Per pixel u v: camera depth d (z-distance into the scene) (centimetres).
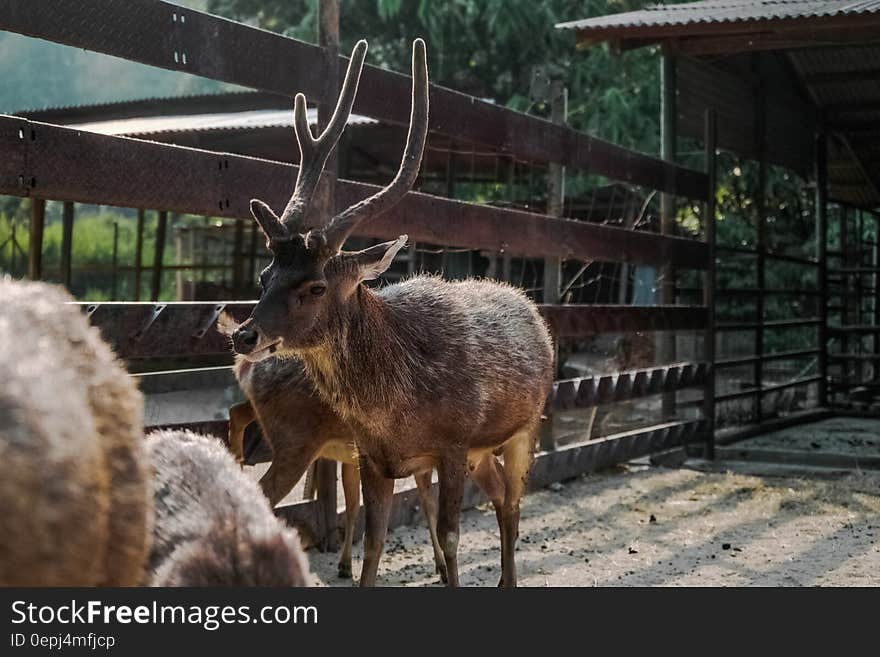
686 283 1433
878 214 1778
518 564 642
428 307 543
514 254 866
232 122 1241
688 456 1080
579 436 1007
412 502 739
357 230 650
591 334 888
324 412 574
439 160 1492
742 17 1055
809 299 1792
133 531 227
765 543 705
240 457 610
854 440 1188
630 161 959
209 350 556
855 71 1396
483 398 544
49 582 190
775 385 1309
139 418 239
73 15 487
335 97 640
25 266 1844
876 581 607
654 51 1847
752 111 1302
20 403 188
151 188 525
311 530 655
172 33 534
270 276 484
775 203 1836
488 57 1931
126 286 2108
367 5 1878
